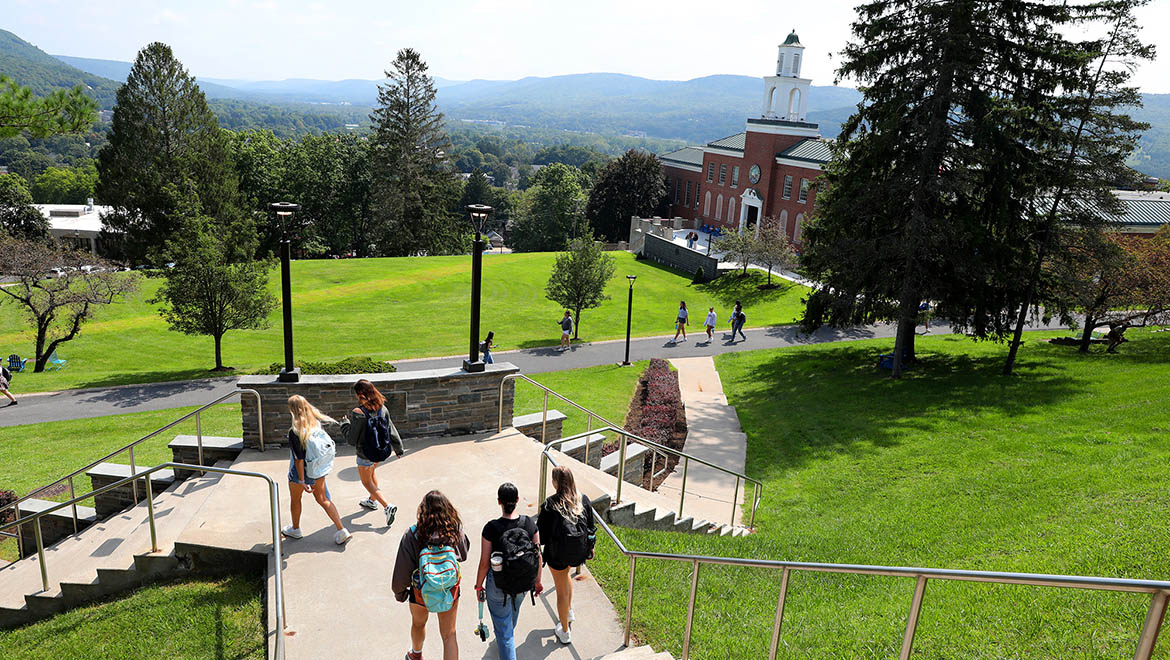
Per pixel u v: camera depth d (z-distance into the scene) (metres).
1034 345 26.53
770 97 62.34
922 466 14.03
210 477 9.61
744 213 63.78
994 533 9.84
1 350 30.50
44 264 27.53
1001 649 5.99
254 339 32.19
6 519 12.05
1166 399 15.97
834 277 24.12
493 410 11.35
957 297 22.62
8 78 12.94
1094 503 10.18
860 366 24.69
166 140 47.75
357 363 13.49
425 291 43.59
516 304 41.28
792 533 11.12
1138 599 6.49
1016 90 21.19
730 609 7.52
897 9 21.75
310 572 7.34
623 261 56.62
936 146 21.67
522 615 6.87
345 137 79.25
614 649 6.43
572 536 5.95
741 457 16.25
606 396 22.55
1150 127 19.78
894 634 6.59
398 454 8.34
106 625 6.92
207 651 6.43
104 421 19.59
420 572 5.40
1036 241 21.94
